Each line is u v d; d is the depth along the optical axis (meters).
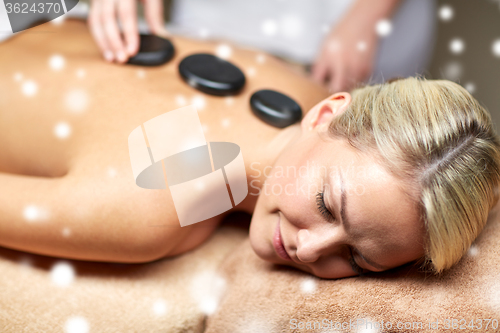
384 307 0.61
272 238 0.67
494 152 0.62
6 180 0.72
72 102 0.76
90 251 0.70
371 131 0.61
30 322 0.65
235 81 0.80
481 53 1.51
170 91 0.78
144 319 0.69
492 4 1.47
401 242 0.57
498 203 0.77
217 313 0.72
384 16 1.15
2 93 0.79
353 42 1.12
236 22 1.22
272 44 1.19
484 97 1.52
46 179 0.72
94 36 0.89
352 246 0.61
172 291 0.75
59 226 0.67
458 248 0.59
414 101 0.63
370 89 0.71
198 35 1.09
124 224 0.68
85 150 0.71
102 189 0.67
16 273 0.72
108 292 0.72
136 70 0.82
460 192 0.57
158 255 0.73
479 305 0.58
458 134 0.60
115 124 0.73
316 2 1.20
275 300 0.68
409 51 1.25
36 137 0.76
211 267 0.81
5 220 0.69
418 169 0.57
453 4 1.50
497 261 0.63
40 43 0.86
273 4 1.20
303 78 0.96
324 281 0.68
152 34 0.90
